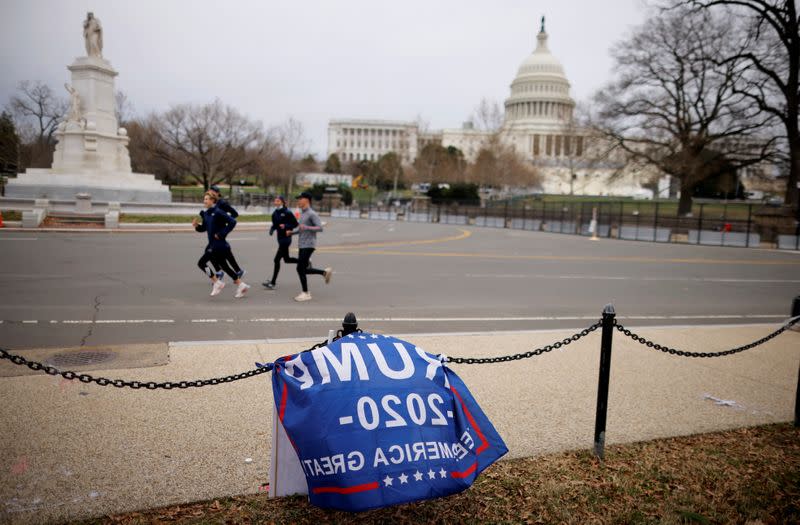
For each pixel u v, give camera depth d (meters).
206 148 70.44
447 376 4.07
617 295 14.05
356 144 170.50
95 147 34.41
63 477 4.19
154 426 5.06
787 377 7.39
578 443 5.17
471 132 148.75
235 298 11.38
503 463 4.75
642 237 43.34
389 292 12.91
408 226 47.66
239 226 32.41
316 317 9.88
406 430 3.56
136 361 6.73
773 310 12.94
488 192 94.44
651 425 5.67
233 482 4.23
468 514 3.98
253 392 5.94
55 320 8.89
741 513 4.23
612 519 4.04
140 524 3.71
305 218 11.34
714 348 8.69
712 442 5.36
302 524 3.77
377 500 3.32
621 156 54.56
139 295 11.23
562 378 6.92
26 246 18.72
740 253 29.91
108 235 24.64
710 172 49.94
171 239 23.75
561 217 52.19
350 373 3.71
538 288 14.58
